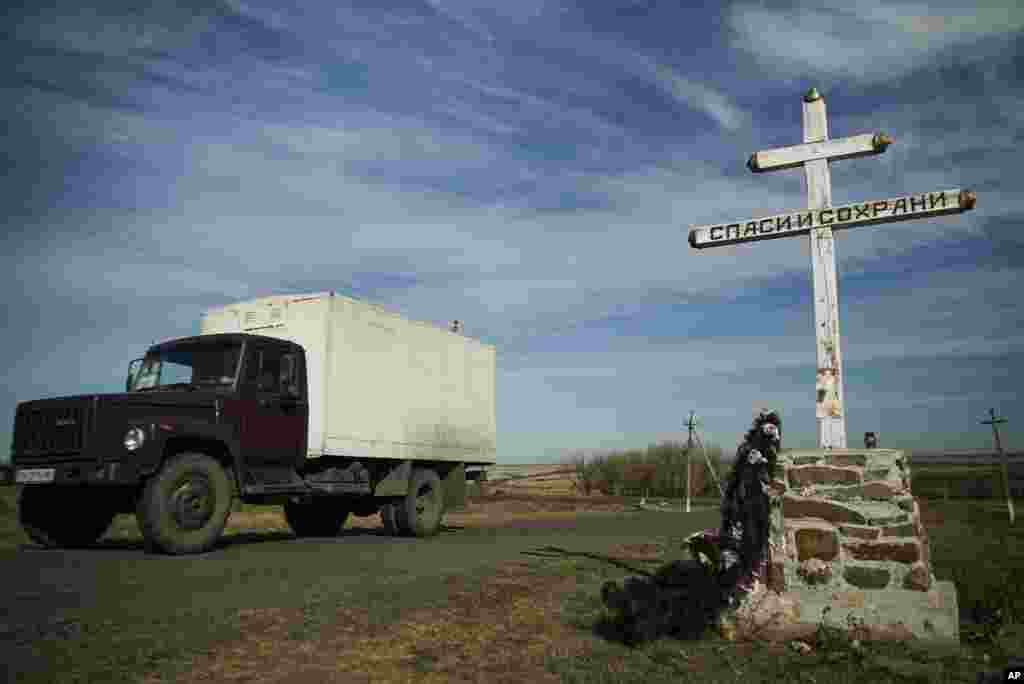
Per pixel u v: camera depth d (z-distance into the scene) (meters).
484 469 16.77
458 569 8.38
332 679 4.39
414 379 14.22
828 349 5.80
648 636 5.37
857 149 5.92
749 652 5.00
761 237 6.14
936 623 4.96
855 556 5.19
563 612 6.31
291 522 14.05
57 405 9.23
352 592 6.63
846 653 4.78
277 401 11.16
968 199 5.49
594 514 25.98
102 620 5.34
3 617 5.39
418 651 5.03
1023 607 6.23
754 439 5.38
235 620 5.46
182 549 9.27
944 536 14.32
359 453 12.42
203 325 12.98
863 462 5.29
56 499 10.24
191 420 9.88
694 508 31.28
